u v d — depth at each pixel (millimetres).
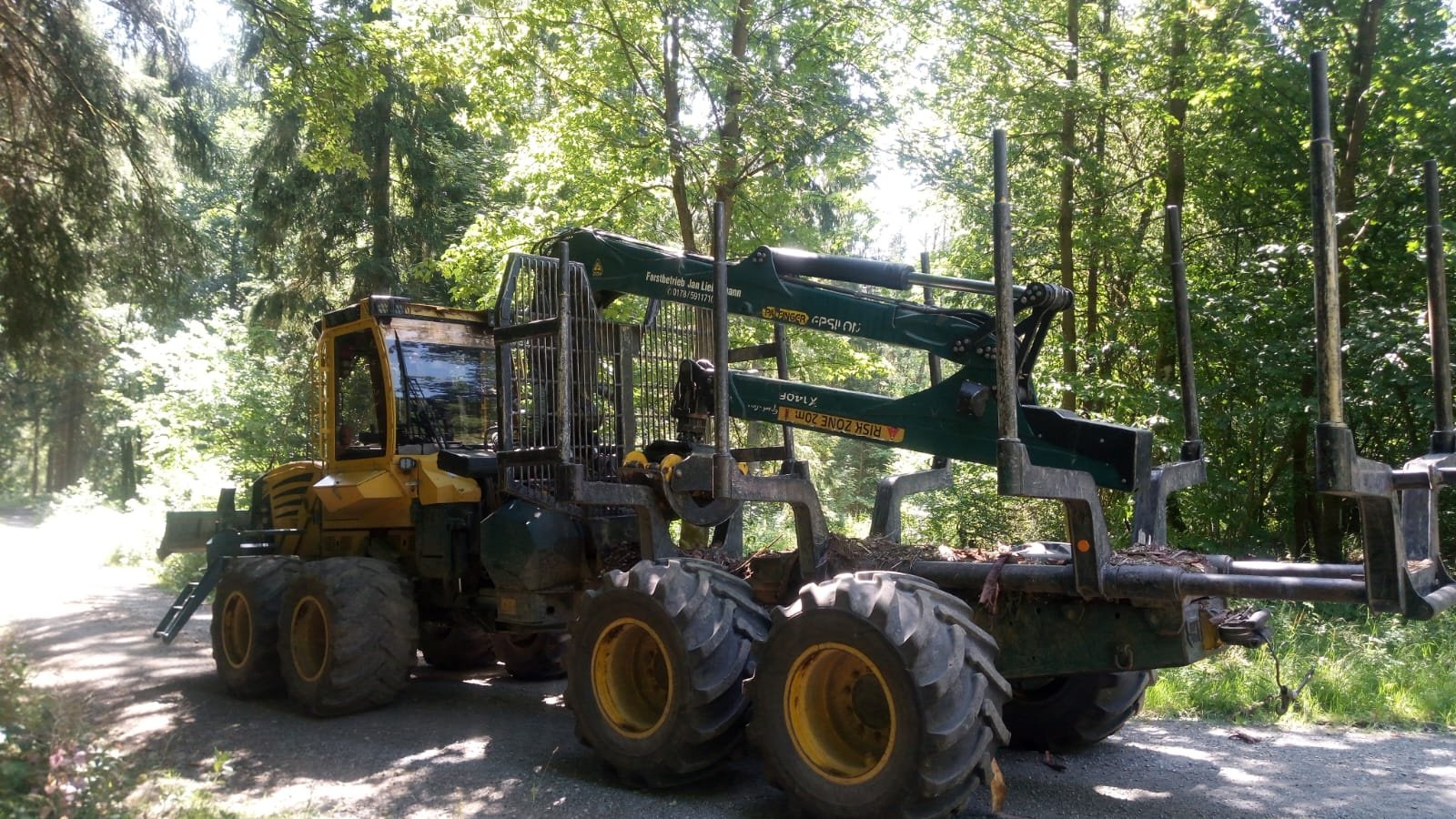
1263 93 12047
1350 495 3551
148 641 9672
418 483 7172
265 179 19531
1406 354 10188
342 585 6695
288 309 20266
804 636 4605
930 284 5871
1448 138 10898
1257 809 4844
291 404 18922
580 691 5430
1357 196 11719
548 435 6484
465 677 8422
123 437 31859
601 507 6809
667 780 5109
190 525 9664
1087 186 13953
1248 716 6684
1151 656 4719
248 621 7398
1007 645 5102
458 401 7488
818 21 13227
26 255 9102
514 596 6688
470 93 13203
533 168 13961
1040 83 12734
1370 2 11156
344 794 5113
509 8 12570
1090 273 14758
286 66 10680
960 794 4340
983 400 5547
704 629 5023
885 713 4559
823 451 18172
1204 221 14094
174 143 10516
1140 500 5488
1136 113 13633
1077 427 5328
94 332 10602
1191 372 5855
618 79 13086
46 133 9086
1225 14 12078
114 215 9500
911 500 14375
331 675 6582
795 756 4617
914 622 4355
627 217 13898
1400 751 5867
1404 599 3789
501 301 6832
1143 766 5598
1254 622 4848
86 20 9328
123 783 4637
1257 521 13031
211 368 19109
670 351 7266
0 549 19609
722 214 5234
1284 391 11641
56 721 5016
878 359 15109
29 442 46688
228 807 4730
